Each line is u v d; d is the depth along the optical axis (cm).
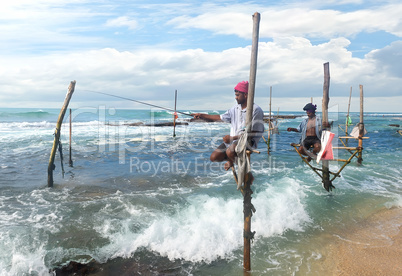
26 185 853
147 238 515
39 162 1168
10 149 1427
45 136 1919
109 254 473
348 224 630
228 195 766
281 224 599
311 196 789
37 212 632
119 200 709
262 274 432
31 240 499
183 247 497
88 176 968
